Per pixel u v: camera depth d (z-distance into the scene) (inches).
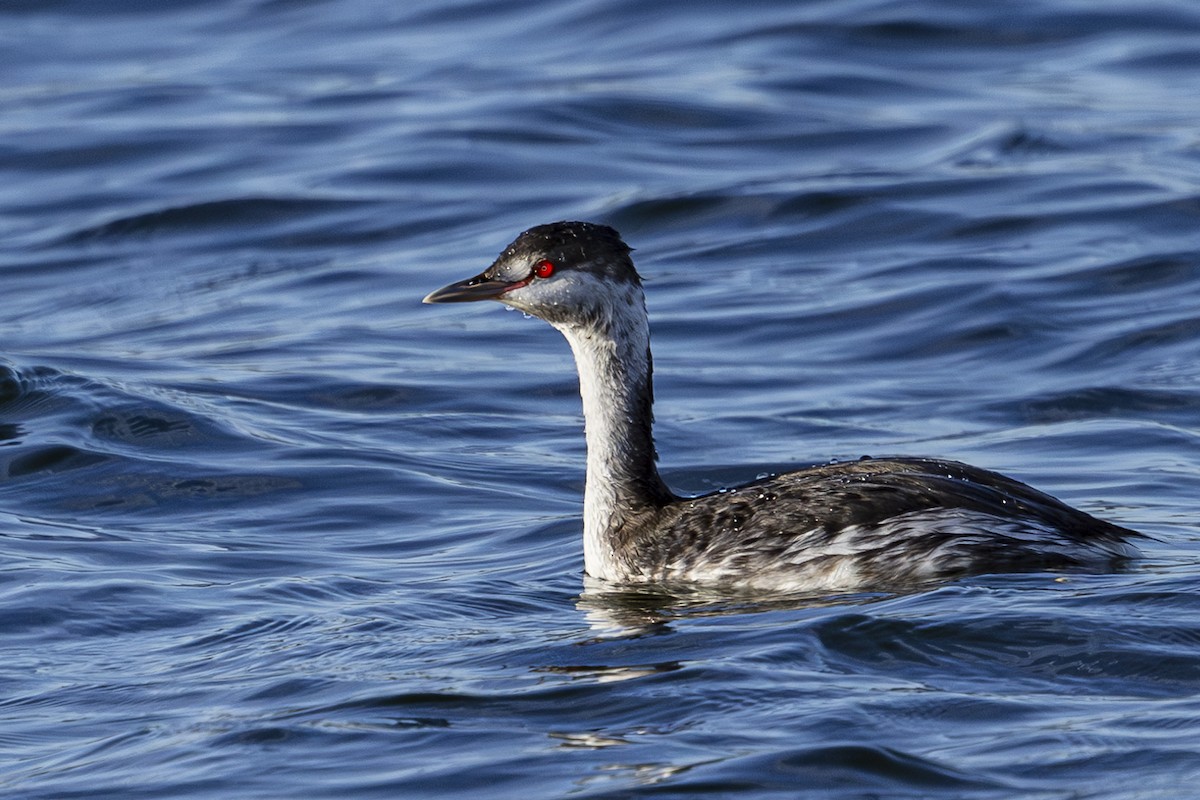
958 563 450.9
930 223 910.4
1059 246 861.2
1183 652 381.1
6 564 515.5
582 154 1050.7
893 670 385.1
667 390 714.2
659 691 377.4
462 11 1392.7
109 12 1459.2
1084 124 1055.0
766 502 483.8
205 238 966.4
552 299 500.4
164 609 471.2
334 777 341.1
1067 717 351.3
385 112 1143.0
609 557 498.0
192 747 361.7
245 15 1439.5
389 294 863.7
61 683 413.7
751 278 859.4
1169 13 1251.8
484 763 343.3
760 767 332.5
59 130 1136.2
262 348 783.1
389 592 482.3
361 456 634.2
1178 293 794.8
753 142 1061.1
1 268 932.6
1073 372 717.9
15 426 661.9
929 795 318.3
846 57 1204.5
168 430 657.6
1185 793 312.2
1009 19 1251.2
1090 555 455.5
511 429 675.4
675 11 1317.7
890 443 640.4
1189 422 653.9
